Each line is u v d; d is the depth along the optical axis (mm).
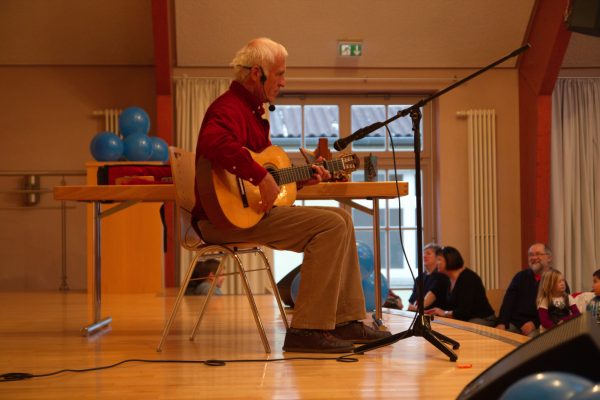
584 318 1190
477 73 2670
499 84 7348
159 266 5812
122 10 6695
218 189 2555
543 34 6770
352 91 7383
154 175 4348
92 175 5621
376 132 7512
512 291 4930
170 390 2059
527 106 7164
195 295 5477
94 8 6664
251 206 2625
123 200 3318
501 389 1177
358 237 7488
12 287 7051
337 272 2662
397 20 6840
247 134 2723
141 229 5820
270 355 2621
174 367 2412
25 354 2730
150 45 7035
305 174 2791
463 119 7359
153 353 2707
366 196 3189
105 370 2375
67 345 2945
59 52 7031
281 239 2686
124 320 3846
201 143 2545
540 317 4590
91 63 7160
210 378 2221
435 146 7480
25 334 3307
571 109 7344
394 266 7465
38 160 7152
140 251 5809
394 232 7469
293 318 2676
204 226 2744
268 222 2668
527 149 7172
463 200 7363
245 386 2100
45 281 7078
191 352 2719
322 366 2396
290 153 7438
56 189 3184
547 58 6730
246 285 2689
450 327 3371
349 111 7480
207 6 6648
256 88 2756
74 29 6836
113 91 7215
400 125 7539
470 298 5109
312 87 7238
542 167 6980
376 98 7500
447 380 2168
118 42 6988
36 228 7098
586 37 7109
